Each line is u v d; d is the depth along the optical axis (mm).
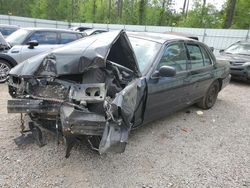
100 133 2713
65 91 2998
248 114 5914
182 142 4078
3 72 6508
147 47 4102
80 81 3178
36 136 3381
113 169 3100
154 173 3137
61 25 28141
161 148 3787
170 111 4434
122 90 2895
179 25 38219
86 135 2818
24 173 2850
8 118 4176
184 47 4641
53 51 3422
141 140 3967
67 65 3000
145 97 3594
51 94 3018
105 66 2984
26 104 2957
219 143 4207
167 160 3473
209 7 34312
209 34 18688
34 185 2678
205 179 3139
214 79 5676
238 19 28344
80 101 2828
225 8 32344
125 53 3369
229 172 3352
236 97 7496
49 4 44969
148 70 3691
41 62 3236
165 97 4070
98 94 2918
